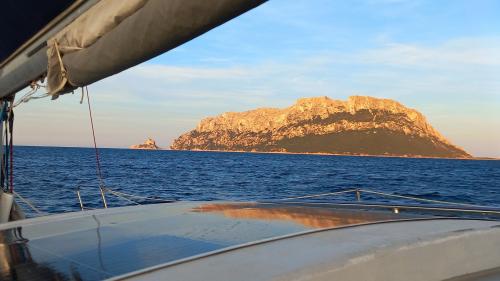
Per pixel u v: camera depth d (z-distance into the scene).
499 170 90.75
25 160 63.50
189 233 2.17
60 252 2.00
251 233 2.11
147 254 1.88
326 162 120.12
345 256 1.64
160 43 1.98
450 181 47.25
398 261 1.72
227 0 1.40
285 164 94.56
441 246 1.85
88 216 2.87
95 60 2.55
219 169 65.00
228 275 1.54
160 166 67.38
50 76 3.15
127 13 2.25
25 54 3.53
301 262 1.62
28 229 2.52
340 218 2.50
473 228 2.08
